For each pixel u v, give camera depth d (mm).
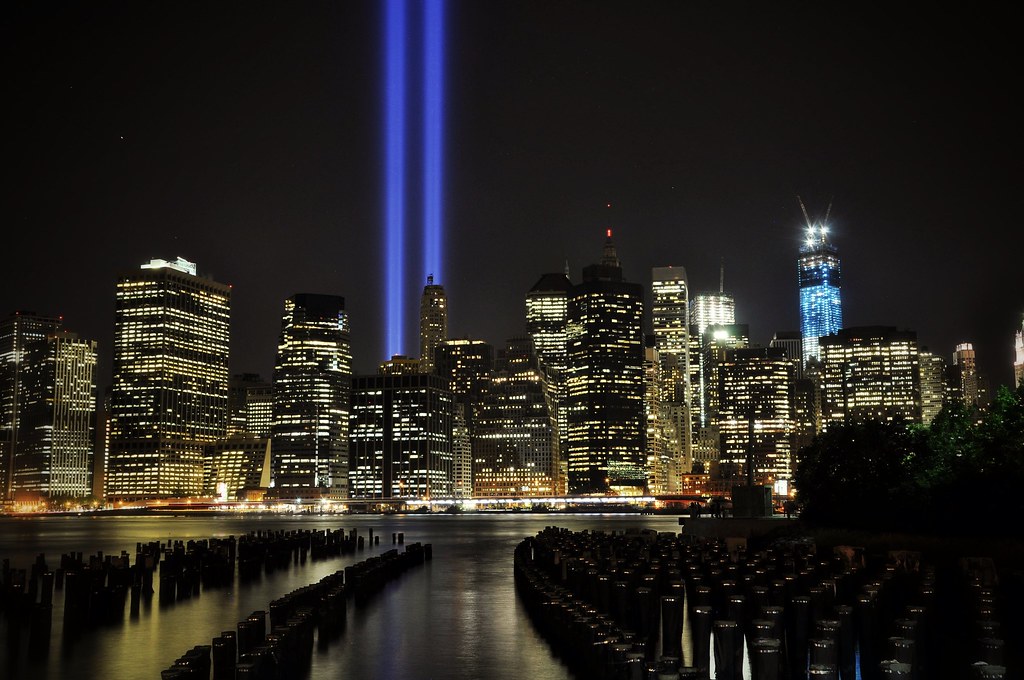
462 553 147750
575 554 90062
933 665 45656
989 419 108000
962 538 82750
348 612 72438
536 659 53125
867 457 121250
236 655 47281
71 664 54438
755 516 138250
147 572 87750
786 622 52469
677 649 49188
